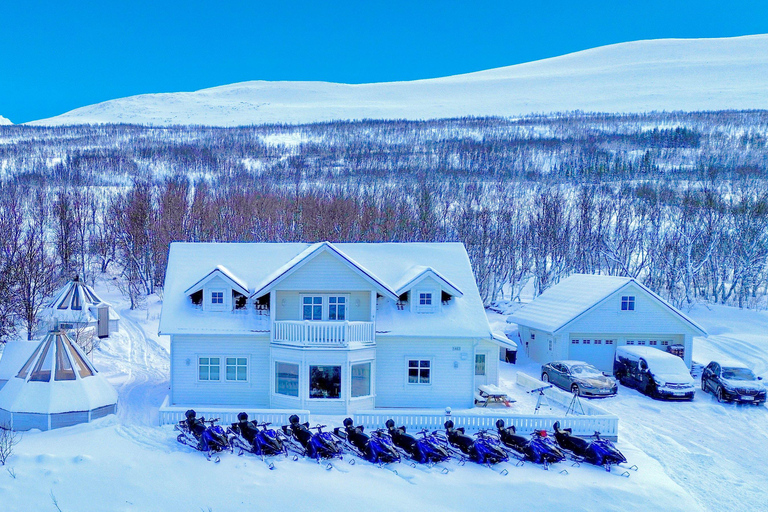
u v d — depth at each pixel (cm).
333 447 2098
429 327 2714
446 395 2738
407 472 2025
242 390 2706
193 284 2831
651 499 1875
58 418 2288
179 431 2278
